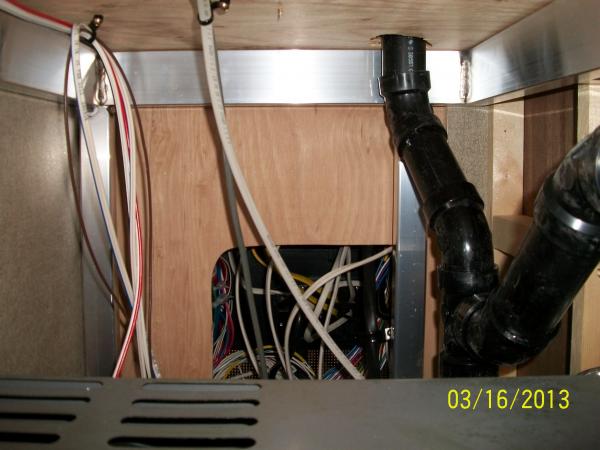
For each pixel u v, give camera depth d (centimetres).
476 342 59
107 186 84
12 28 58
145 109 87
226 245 89
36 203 70
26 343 68
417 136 71
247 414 39
